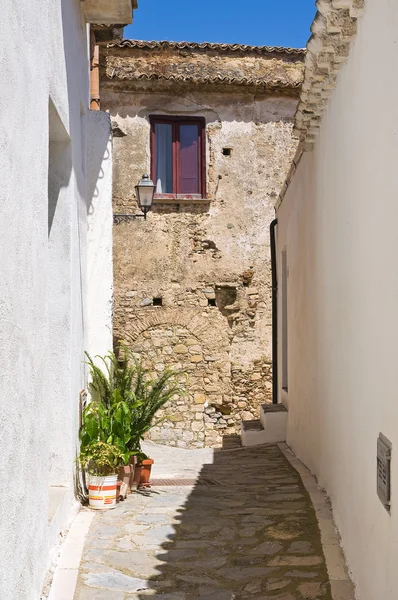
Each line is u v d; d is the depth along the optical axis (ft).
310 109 23.27
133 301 51.01
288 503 22.44
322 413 23.59
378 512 13.23
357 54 16.46
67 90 19.35
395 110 12.14
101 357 25.32
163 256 51.42
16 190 11.80
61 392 19.99
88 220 28.14
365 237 15.17
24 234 12.47
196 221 51.90
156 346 51.01
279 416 39.37
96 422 22.07
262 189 52.54
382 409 13.07
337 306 19.92
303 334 29.76
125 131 51.24
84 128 24.67
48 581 14.79
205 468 30.89
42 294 14.42
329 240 21.63
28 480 12.80
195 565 16.89
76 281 21.72
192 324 51.39
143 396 25.32
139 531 19.36
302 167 29.48
